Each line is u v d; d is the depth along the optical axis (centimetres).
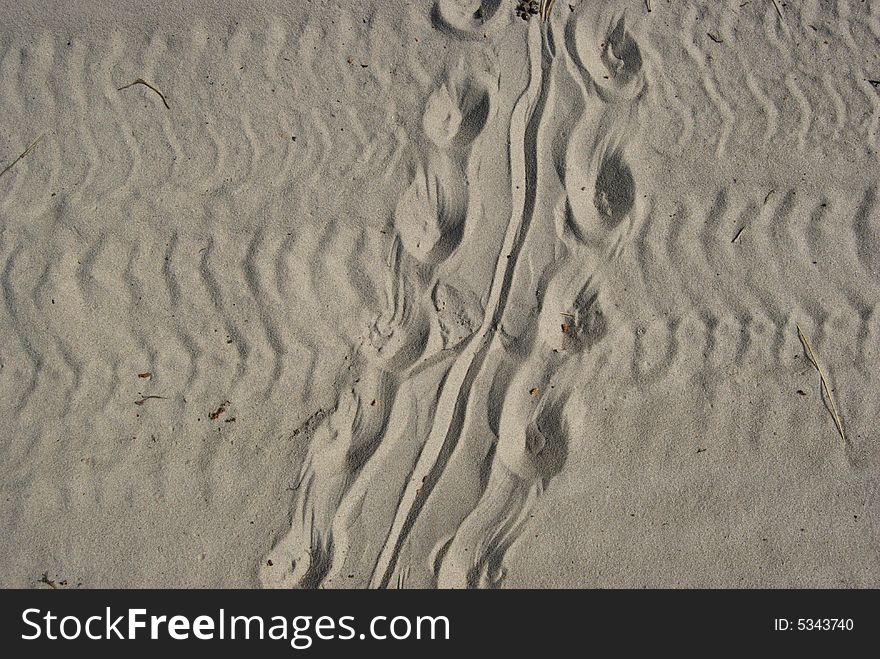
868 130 256
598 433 231
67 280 242
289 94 260
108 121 257
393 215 249
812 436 233
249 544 225
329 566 222
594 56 264
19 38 266
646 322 239
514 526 225
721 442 232
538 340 238
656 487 229
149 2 268
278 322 240
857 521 228
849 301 241
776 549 226
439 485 228
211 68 263
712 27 266
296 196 250
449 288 243
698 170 251
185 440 232
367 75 262
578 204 249
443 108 260
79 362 237
